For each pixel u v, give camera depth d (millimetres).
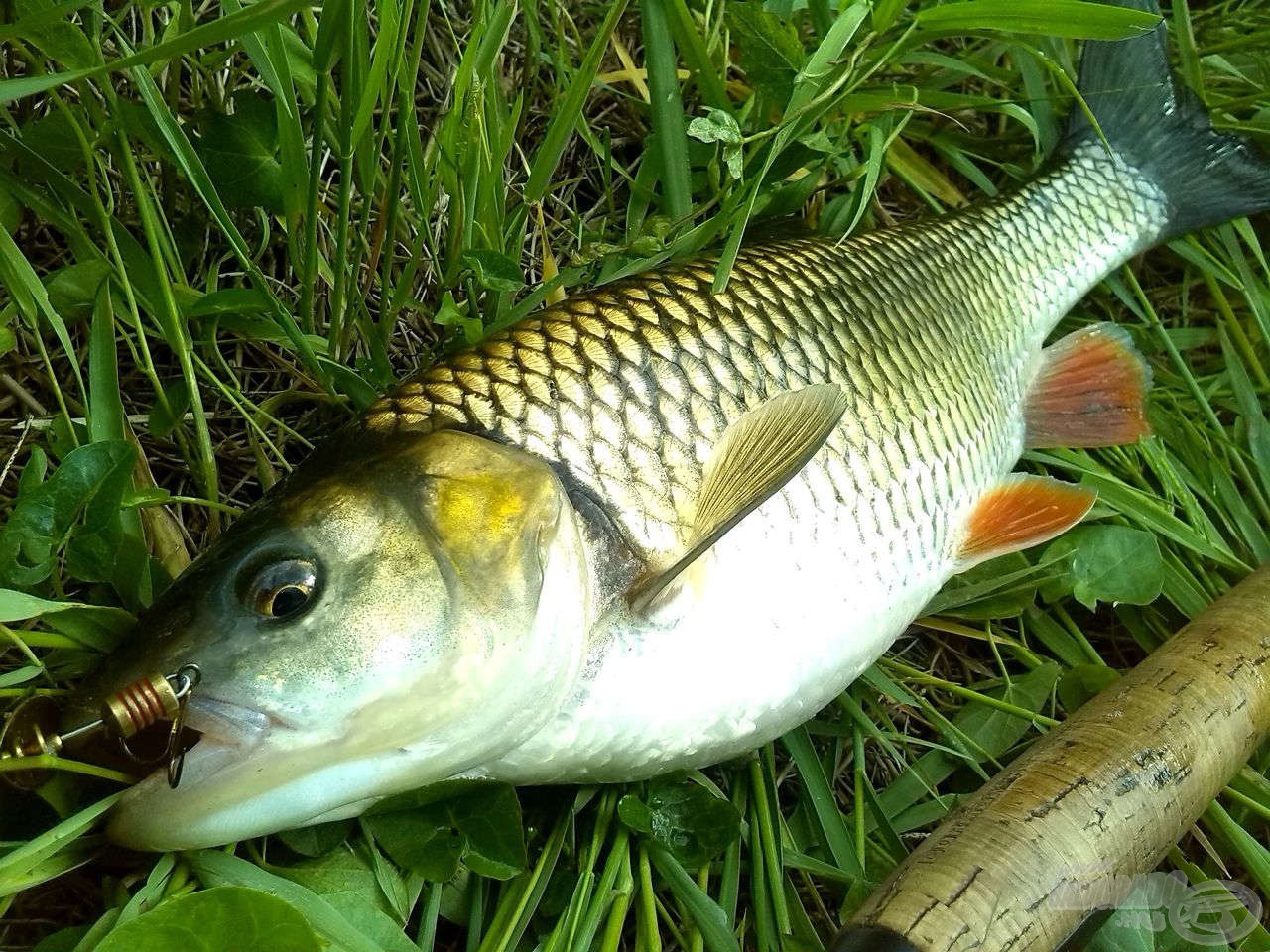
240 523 236
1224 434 415
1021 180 406
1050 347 404
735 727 274
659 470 259
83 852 235
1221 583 393
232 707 216
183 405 298
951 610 372
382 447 237
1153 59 433
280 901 212
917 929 233
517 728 243
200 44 221
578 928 263
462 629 228
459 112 312
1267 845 355
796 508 275
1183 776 281
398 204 340
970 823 258
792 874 324
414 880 264
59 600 255
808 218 420
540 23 412
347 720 221
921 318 334
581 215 410
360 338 348
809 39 419
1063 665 381
